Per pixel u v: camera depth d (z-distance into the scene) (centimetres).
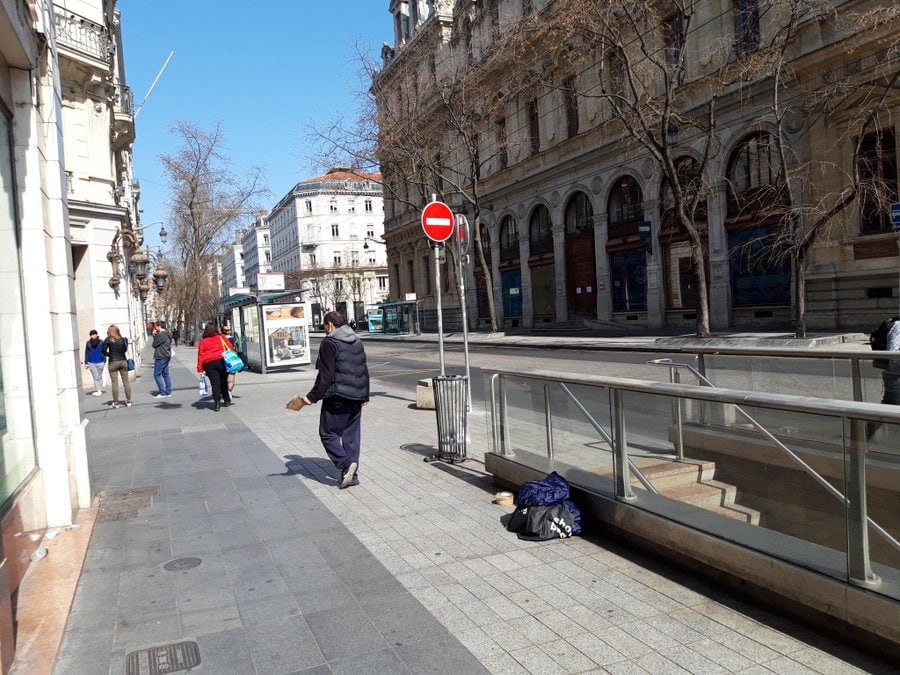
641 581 401
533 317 3569
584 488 501
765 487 357
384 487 641
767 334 1866
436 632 349
